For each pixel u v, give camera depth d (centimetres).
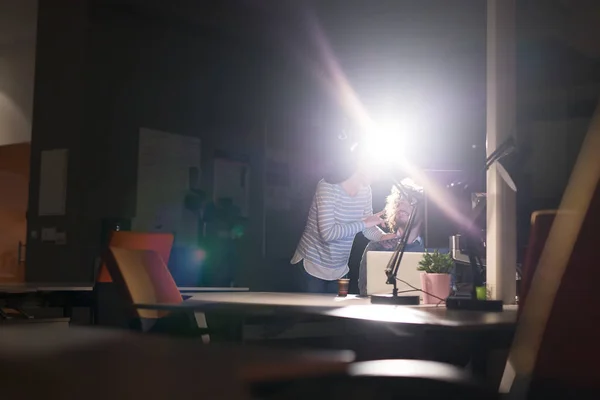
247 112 673
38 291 311
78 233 548
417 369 86
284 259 689
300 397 89
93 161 554
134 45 586
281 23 650
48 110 582
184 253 598
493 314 166
